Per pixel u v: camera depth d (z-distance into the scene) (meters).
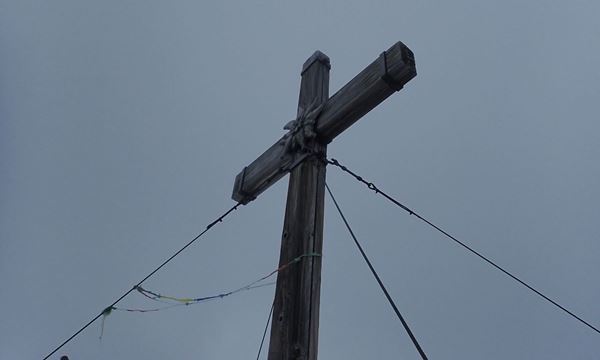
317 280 3.16
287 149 4.04
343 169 3.94
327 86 4.48
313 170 3.73
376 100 3.65
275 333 3.00
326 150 3.96
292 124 4.19
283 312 3.04
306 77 4.60
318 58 4.62
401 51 3.53
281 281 3.21
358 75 3.81
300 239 3.34
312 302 3.04
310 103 4.27
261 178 4.31
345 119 3.78
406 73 3.52
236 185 4.61
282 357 2.85
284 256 3.35
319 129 3.89
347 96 3.78
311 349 2.86
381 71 3.56
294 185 3.72
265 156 4.42
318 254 3.26
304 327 2.90
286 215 3.60
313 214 3.44
